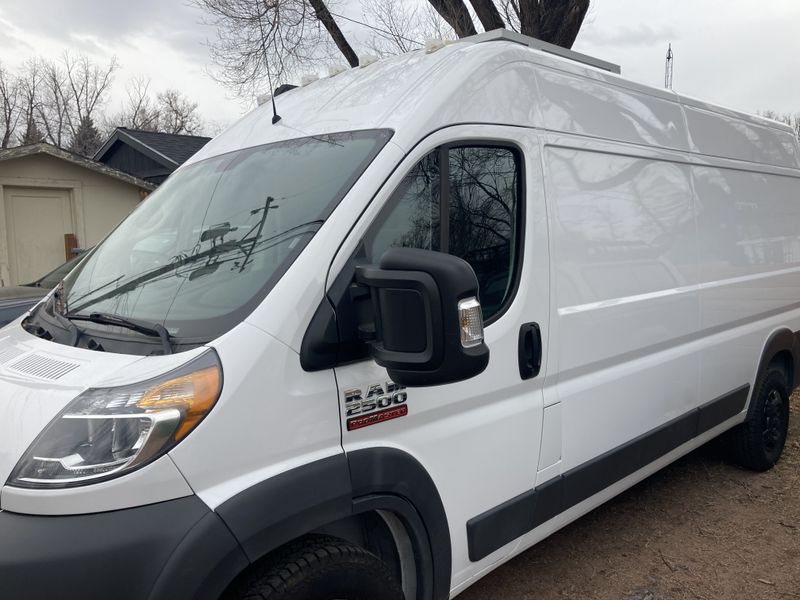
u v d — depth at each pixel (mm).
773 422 4922
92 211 12164
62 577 1653
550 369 2891
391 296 1956
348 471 2127
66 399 1883
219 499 1843
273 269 2121
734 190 4355
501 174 2738
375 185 2266
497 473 2682
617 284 3285
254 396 1929
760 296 4570
